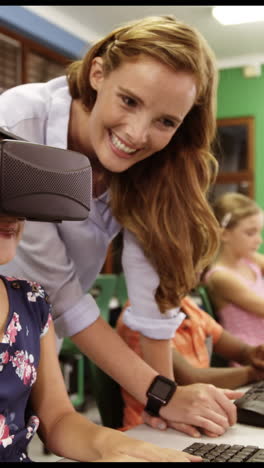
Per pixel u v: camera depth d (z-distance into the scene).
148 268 1.16
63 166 0.60
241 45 5.52
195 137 1.12
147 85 0.88
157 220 1.13
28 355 0.80
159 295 1.16
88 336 1.05
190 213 1.15
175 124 0.94
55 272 1.03
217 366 1.81
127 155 0.97
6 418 0.75
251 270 2.23
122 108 0.92
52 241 1.03
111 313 3.60
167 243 1.13
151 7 4.55
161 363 1.17
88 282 1.28
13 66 4.43
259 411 0.99
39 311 0.84
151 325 1.15
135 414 1.34
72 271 1.07
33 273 1.02
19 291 0.83
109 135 0.96
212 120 1.10
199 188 1.16
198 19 4.81
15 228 0.67
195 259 1.19
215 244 1.19
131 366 1.04
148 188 1.13
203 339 1.62
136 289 1.17
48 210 0.58
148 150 0.97
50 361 0.86
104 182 1.16
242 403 1.04
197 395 0.99
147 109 0.90
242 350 1.70
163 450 0.76
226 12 4.59
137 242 1.17
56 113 1.08
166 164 1.13
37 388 0.85
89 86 1.03
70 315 1.05
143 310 1.16
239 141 6.05
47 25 4.57
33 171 0.56
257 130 5.97
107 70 0.94
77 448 0.81
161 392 1.00
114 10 4.60
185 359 1.42
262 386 1.16
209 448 0.80
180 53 0.88
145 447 0.76
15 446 0.75
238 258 2.20
